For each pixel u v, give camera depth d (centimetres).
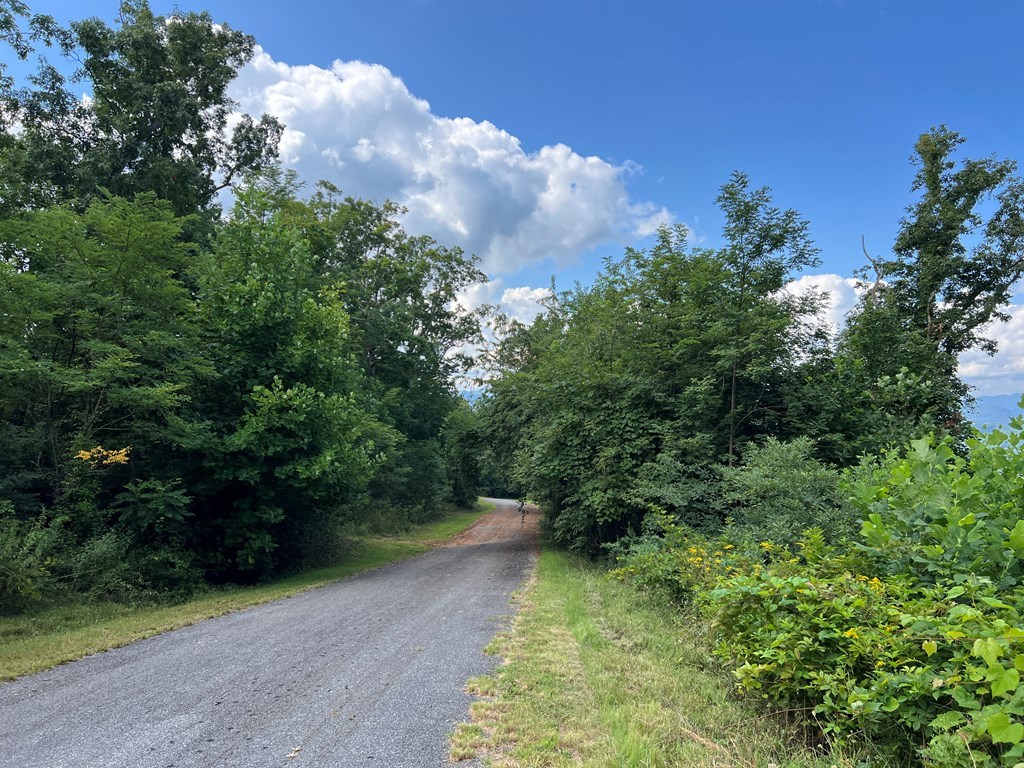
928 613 331
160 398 1068
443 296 3797
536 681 499
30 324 1068
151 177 1919
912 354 1543
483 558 1672
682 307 1434
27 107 1817
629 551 1170
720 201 1315
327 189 3222
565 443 1536
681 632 651
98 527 1066
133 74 1997
